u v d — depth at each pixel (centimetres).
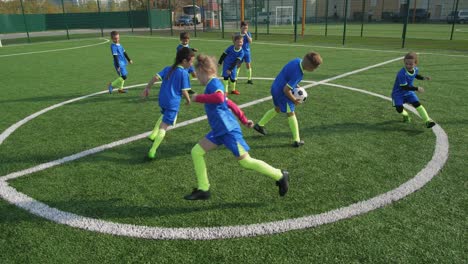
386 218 287
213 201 319
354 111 597
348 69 1016
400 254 243
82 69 1135
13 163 409
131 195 331
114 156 425
